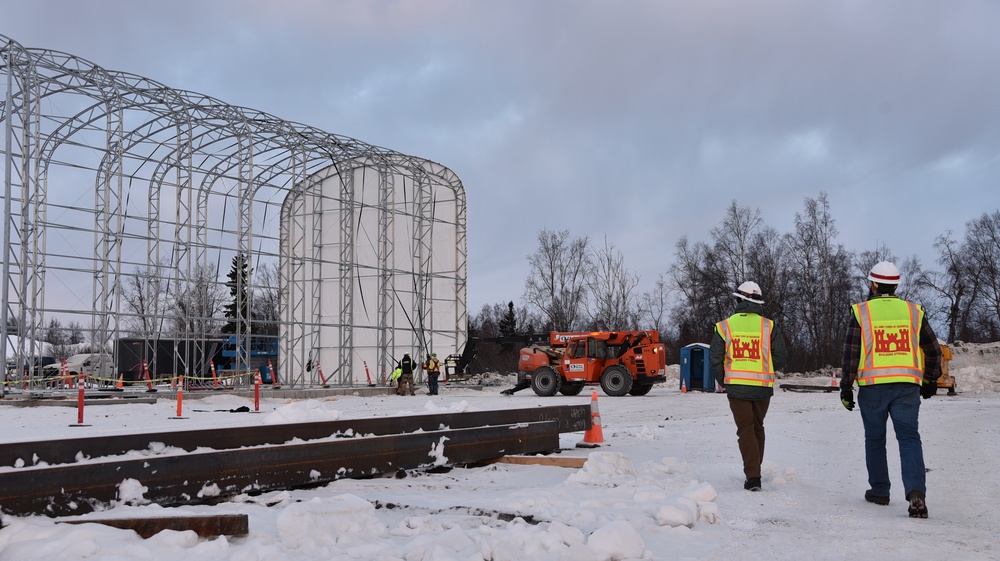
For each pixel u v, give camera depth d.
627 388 29.72
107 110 25.67
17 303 23.69
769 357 7.68
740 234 54.12
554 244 59.03
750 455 7.57
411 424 9.00
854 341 6.84
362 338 36.34
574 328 58.75
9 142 23.28
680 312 58.72
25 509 5.23
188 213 28.02
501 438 9.85
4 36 22.86
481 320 83.31
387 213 36.59
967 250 62.34
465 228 38.16
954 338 62.62
